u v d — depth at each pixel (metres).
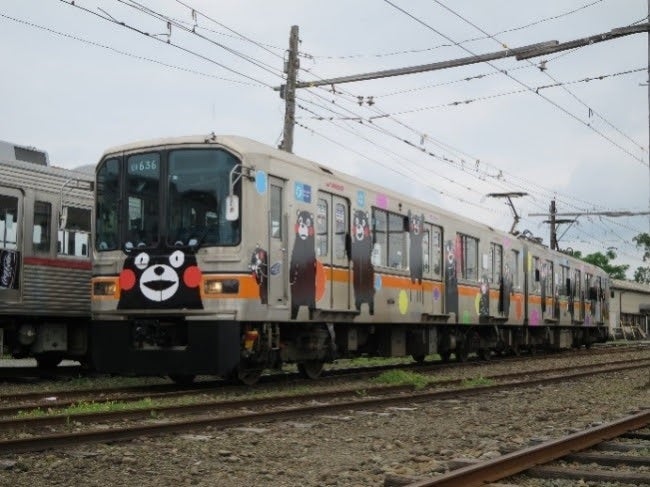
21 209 13.63
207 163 11.78
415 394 11.71
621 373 17.44
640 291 67.75
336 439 8.05
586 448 7.21
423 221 17.69
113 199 12.40
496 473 5.91
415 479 5.76
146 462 6.61
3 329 14.03
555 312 28.19
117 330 12.12
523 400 11.86
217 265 11.48
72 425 8.24
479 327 22.06
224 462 6.75
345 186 14.32
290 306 12.42
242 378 12.35
